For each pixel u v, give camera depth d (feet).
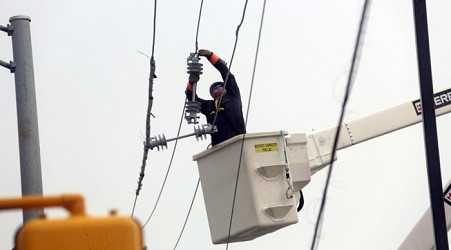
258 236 72.95
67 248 22.54
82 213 23.13
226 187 69.26
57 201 23.16
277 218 67.36
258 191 67.31
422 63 48.70
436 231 49.60
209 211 71.61
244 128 70.54
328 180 40.09
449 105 79.41
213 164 70.28
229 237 69.72
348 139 77.41
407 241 79.82
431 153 49.21
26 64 72.33
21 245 22.44
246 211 67.87
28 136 71.56
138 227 23.13
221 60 69.67
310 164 74.84
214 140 71.15
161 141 69.10
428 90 48.80
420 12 48.39
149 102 65.57
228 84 69.92
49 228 22.48
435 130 49.03
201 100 71.41
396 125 78.64
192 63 68.74
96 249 22.61
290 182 68.23
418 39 48.52
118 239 22.77
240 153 67.62
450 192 78.74
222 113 69.87
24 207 23.06
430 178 49.42
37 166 71.46
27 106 71.87
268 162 67.67
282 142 68.64
